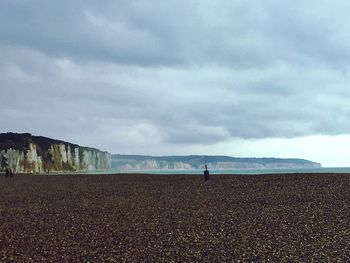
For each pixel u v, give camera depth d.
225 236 17.42
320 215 22.02
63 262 14.00
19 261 14.20
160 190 39.91
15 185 52.50
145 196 34.66
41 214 25.09
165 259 14.08
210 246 15.73
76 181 59.91
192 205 27.77
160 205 28.28
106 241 17.02
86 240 17.28
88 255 14.83
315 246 15.27
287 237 16.89
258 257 14.02
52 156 181.25
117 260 14.12
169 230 19.08
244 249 15.12
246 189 37.03
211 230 18.81
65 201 32.03
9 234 18.89
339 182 38.22
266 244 15.78
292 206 25.73
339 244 15.49
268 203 27.52
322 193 31.50
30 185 52.06
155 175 69.50
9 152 160.38
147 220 22.03
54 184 53.50
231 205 27.19
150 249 15.51
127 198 33.41
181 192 37.22
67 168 188.12
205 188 40.12
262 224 19.94
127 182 53.50
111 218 23.02
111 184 50.72
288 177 45.62
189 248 15.51
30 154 167.62
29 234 18.80
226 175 59.69
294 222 20.22
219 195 33.47
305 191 33.16
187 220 21.72
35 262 14.05
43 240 17.44
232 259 13.88
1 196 36.97
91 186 48.19
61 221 22.33
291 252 14.52
